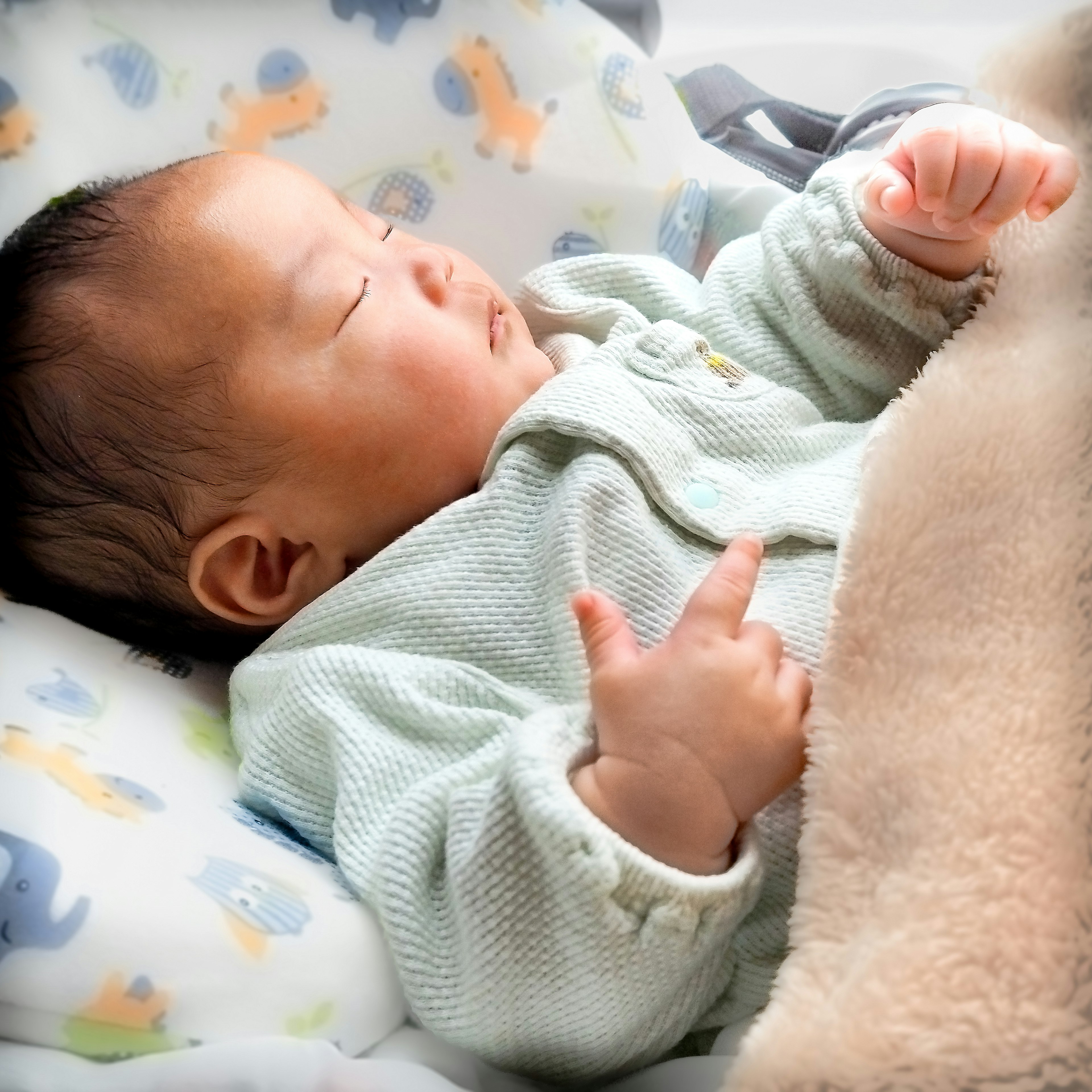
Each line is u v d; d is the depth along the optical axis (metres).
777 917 0.67
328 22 1.12
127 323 0.85
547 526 0.78
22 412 0.86
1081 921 0.51
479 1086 0.68
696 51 1.16
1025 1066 0.50
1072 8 0.83
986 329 0.78
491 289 0.95
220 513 0.86
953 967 0.52
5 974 0.57
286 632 0.85
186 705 0.86
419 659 0.78
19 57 1.07
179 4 1.10
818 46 1.12
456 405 0.87
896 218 0.82
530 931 0.62
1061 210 0.79
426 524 0.83
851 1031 0.53
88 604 0.92
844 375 0.92
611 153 1.16
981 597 0.62
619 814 0.61
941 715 0.60
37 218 0.95
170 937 0.61
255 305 0.84
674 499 0.78
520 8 1.15
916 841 0.57
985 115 0.78
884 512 0.67
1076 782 0.54
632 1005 0.63
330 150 1.12
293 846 0.74
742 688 0.62
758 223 1.18
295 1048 0.61
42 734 0.71
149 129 1.10
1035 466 0.66
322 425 0.84
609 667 0.63
